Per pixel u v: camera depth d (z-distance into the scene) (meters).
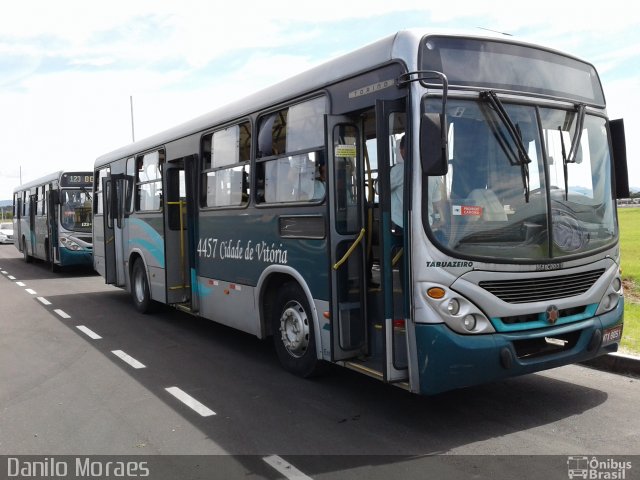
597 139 5.59
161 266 9.44
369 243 5.54
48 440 4.85
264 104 6.74
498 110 4.87
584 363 6.64
